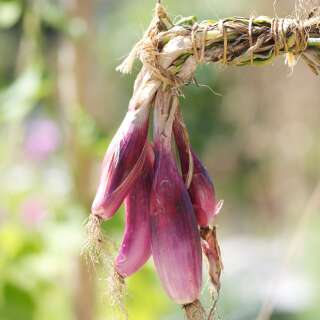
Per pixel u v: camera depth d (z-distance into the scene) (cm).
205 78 345
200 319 94
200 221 97
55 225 163
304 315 297
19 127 196
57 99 165
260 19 96
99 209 96
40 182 196
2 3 160
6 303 162
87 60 161
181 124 97
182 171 97
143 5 388
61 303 167
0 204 180
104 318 164
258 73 349
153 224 95
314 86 340
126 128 96
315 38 97
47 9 159
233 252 366
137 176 96
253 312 300
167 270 94
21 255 164
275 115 349
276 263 332
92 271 160
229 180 402
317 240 315
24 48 164
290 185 354
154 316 175
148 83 96
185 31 96
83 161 160
